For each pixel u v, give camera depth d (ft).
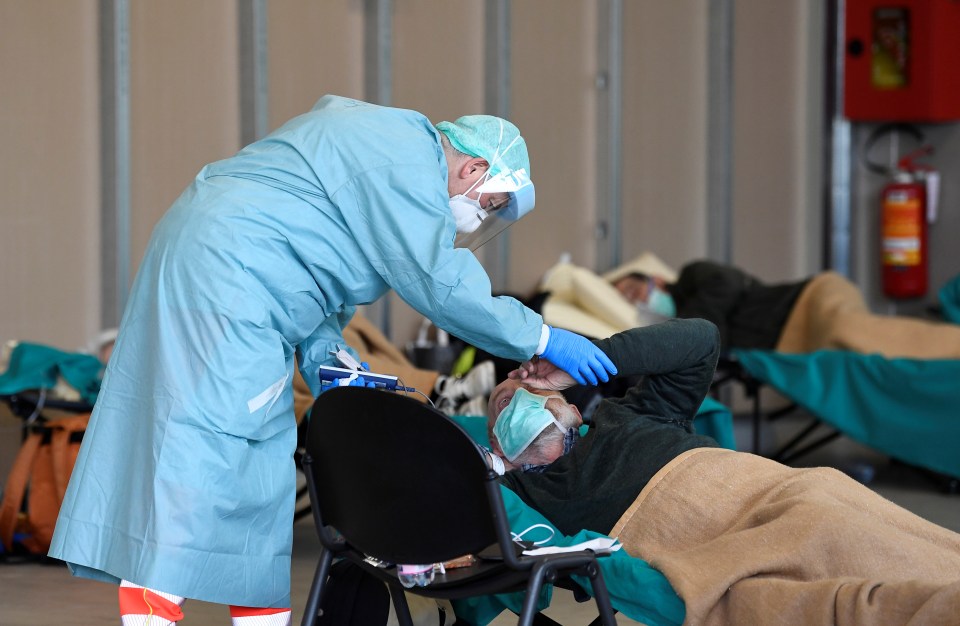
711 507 18.65
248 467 18.63
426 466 15.31
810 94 66.80
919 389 41.09
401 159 18.42
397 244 18.31
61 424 34.09
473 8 55.93
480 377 32.50
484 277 18.63
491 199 20.10
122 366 18.93
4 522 33.81
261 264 18.25
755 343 50.67
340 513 16.98
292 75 50.62
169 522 17.88
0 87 42.98
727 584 16.53
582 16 59.47
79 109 44.98
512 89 57.11
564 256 56.65
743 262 65.10
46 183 44.16
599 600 16.08
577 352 19.66
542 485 20.79
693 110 63.31
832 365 42.88
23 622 27.25
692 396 21.42
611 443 20.43
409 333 53.67
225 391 18.10
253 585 18.83
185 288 18.22
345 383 19.03
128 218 46.03
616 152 60.29
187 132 47.60
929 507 39.96
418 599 21.33
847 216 67.36
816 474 18.43
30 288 43.88
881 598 15.05
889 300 66.74
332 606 19.90
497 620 26.53
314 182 18.56
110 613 28.12
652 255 58.44
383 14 52.95
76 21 44.75
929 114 62.75
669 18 62.18
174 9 47.09
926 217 64.34
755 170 65.26
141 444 18.38
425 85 54.65
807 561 16.52
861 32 63.98
